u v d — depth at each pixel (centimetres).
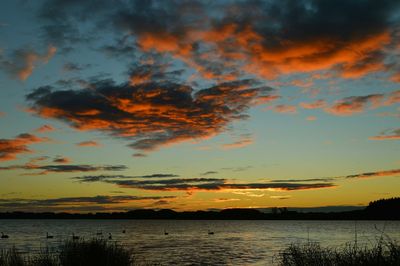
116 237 10000
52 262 1928
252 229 18750
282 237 10369
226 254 5231
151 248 6175
